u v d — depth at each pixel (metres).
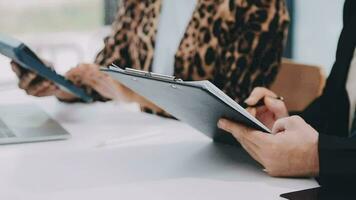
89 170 1.00
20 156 1.09
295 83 1.88
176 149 1.15
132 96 1.53
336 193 0.88
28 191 0.90
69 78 1.63
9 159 1.07
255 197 0.87
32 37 3.49
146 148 1.16
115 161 1.06
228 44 1.74
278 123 1.00
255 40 1.65
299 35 2.94
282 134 0.96
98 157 1.09
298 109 1.85
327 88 1.38
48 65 1.41
